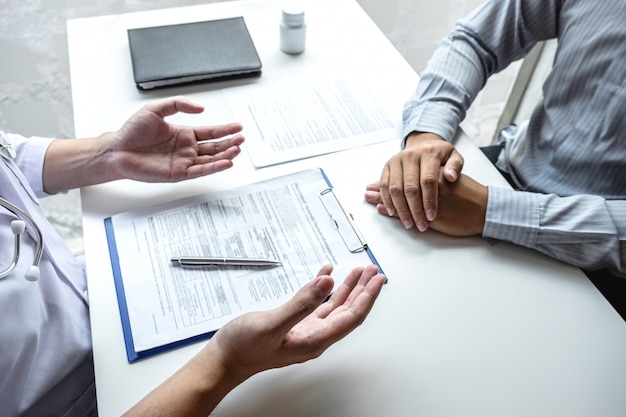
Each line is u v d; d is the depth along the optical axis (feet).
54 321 2.20
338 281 2.23
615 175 2.92
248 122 3.00
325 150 2.86
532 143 3.42
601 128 2.89
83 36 3.55
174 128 2.67
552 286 2.34
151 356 1.98
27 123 4.85
